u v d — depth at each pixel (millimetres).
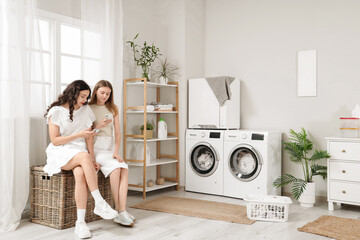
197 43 4797
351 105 3812
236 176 4043
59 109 2926
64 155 2828
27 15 3062
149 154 4188
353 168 3404
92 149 3150
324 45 3986
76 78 3678
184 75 4562
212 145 4238
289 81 4219
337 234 2705
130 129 4363
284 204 3080
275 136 4020
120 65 3969
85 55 3625
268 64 4379
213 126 4328
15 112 2951
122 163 3121
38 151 3232
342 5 3877
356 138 3420
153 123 4766
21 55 2982
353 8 3812
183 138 4566
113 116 3324
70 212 2912
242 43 4586
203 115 4418
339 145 3488
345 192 3447
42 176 2973
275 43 4328
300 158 3818
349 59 3832
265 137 3846
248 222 3029
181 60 4590
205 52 4871
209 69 4848
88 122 3102
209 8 4855
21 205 2963
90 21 3666
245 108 4551
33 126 3199
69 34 3625
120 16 3969
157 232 2783
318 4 4031
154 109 4309
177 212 3367
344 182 3455
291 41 4211
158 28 4820
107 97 3223
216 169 4215
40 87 3195
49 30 3473
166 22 4742
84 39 3615
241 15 4602
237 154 4082
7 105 2883
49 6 3441
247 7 4551
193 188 4414
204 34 4879
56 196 2869
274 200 3221
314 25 4055
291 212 3436
